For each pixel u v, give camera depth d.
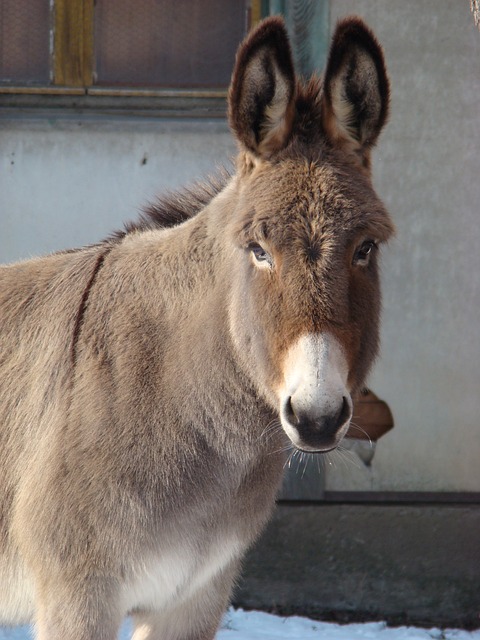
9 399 9.59
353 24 8.06
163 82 16.20
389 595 16.16
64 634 8.76
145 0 16.03
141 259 9.35
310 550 16.06
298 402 7.22
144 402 8.75
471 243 16.44
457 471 16.64
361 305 7.80
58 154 16.06
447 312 16.50
